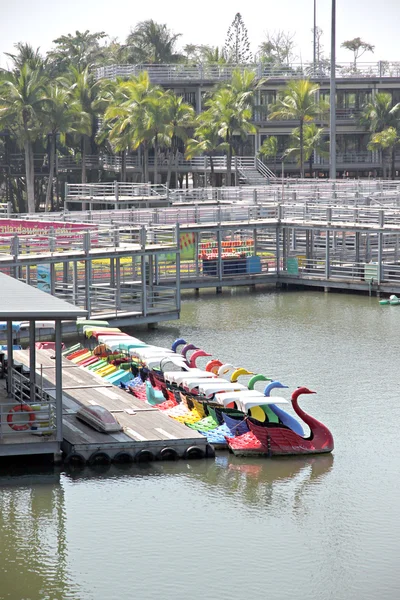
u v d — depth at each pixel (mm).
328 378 45781
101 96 123000
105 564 26594
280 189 94562
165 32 151750
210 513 29875
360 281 71938
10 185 138500
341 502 30719
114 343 45688
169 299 64375
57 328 32500
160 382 41062
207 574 26062
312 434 35656
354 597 24938
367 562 26766
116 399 39062
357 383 44844
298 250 83875
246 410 35562
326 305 67500
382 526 28984
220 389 37438
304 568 26438
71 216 75250
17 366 43000
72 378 42281
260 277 75812
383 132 127438
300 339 55062
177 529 28703
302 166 121188
